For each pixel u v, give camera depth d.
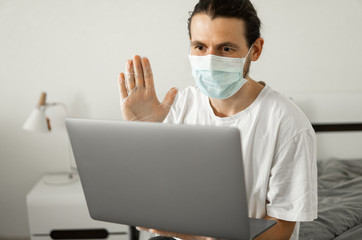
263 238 1.05
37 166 2.83
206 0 1.03
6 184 2.86
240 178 0.75
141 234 1.78
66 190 2.54
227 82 1.08
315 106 2.72
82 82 2.72
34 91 2.72
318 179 2.38
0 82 2.70
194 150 0.76
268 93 1.14
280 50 2.71
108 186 0.87
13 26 2.62
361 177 2.37
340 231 1.82
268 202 1.15
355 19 2.67
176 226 0.85
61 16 2.62
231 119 1.17
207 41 1.05
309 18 2.67
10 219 2.91
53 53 2.67
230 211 0.79
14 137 2.79
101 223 2.50
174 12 2.65
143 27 2.66
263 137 1.12
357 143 2.75
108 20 2.64
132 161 0.82
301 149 1.06
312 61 2.73
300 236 1.75
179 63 2.71
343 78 2.76
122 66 2.71
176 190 0.81
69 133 0.86
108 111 2.76
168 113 1.24
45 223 2.49
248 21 1.05
